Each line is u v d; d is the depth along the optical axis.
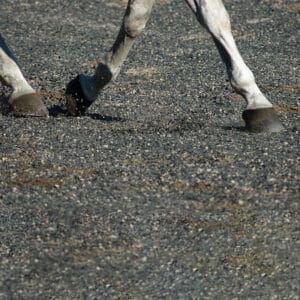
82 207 11.67
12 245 10.88
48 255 10.67
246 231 11.09
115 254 10.67
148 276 10.25
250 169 12.53
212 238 10.95
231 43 13.89
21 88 15.26
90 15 23.48
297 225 11.19
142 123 14.75
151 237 11.00
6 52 15.40
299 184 12.12
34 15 23.47
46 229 11.20
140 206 11.67
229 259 10.56
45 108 15.36
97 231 11.12
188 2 13.82
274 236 10.98
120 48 14.76
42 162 12.88
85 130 14.18
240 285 10.08
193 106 15.98
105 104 16.11
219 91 17.00
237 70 13.95
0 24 22.83
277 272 10.30
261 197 11.82
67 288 10.05
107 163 12.79
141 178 12.34
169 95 16.77
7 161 12.95
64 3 24.42
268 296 9.87
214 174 12.40
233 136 13.80
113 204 11.73
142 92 16.95
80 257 10.63
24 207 11.72
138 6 14.34
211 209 11.58
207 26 13.78
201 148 13.25
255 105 13.92
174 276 10.25
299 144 13.43
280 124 14.03
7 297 9.90
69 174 12.51
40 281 10.19
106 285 10.09
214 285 10.09
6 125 14.42
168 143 13.48
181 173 12.45
